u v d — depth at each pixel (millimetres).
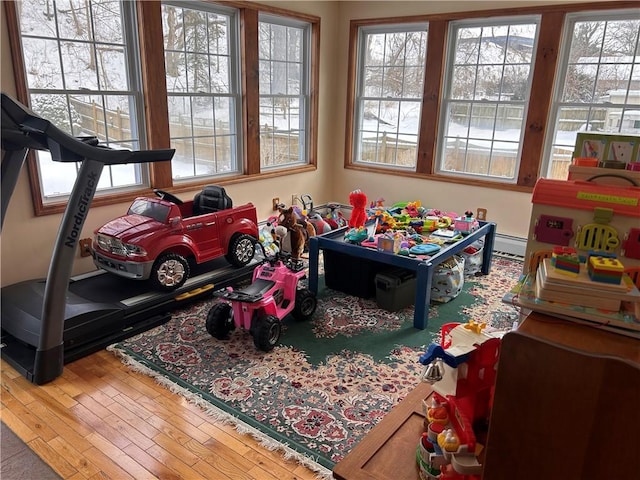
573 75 4031
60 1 3053
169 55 3750
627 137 1436
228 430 2061
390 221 3730
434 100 4676
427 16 4527
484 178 4617
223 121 4289
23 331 2482
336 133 5496
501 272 4012
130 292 3002
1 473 1804
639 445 916
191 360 2574
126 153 2396
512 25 4203
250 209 3605
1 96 1832
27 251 3061
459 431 1330
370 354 2664
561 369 949
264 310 2682
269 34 4559
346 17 5098
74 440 1980
